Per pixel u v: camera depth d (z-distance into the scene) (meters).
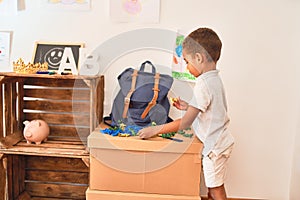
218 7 1.87
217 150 1.62
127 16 1.89
